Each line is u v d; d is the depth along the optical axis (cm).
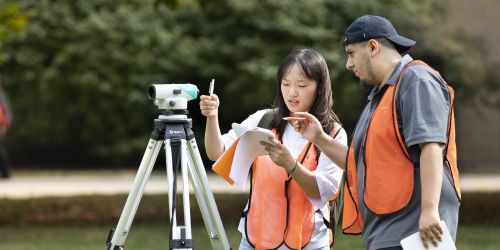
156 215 1218
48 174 1992
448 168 441
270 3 2094
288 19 2091
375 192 442
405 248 424
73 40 2123
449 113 439
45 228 1132
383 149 440
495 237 1018
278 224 493
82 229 1124
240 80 2094
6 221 1178
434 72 441
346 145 500
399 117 438
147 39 2123
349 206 471
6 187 1608
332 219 505
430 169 423
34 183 1708
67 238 1038
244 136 477
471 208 1225
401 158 437
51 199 1297
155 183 1720
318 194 484
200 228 1113
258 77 2075
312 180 479
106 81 2120
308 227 495
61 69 2127
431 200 421
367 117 457
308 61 496
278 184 496
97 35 2116
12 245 974
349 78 2055
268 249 492
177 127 509
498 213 1208
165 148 505
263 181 500
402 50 458
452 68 2083
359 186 456
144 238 1022
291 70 497
